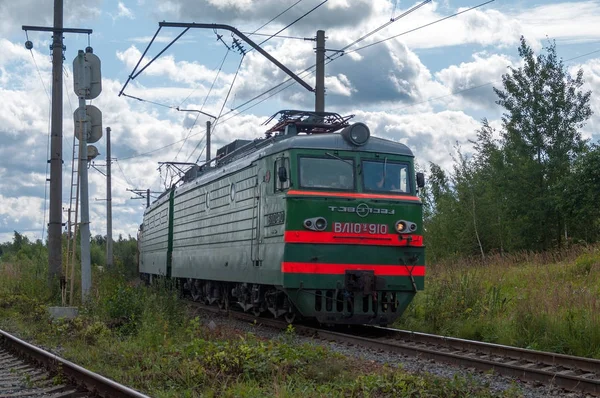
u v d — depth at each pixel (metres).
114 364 10.37
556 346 11.80
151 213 32.69
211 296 21.64
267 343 10.86
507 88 40.22
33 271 26.11
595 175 34.88
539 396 8.44
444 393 8.13
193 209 22.72
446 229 39.88
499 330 13.24
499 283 19.28
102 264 50.28
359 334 14.62
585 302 13.12
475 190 40.44
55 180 20.95
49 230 20.98
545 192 39.00
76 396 8.23
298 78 19.38
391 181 14.73
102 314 14.98
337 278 13.95
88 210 16.77
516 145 39.81
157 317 13.55
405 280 14.38
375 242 14.23
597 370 9.62
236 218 17.56
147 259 33.06
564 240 38.75
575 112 39.41
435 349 12.22
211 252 19.92
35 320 15.80
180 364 9.45
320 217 13.98
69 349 11.64
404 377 8.52
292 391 8.15
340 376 8.92
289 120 16.20
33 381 9.11
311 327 14.95
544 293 14.53
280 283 14.11
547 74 39.25
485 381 9.16
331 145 14.53
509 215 39.66
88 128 17.14
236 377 8.96
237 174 17.72
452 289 16.05
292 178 14.19
